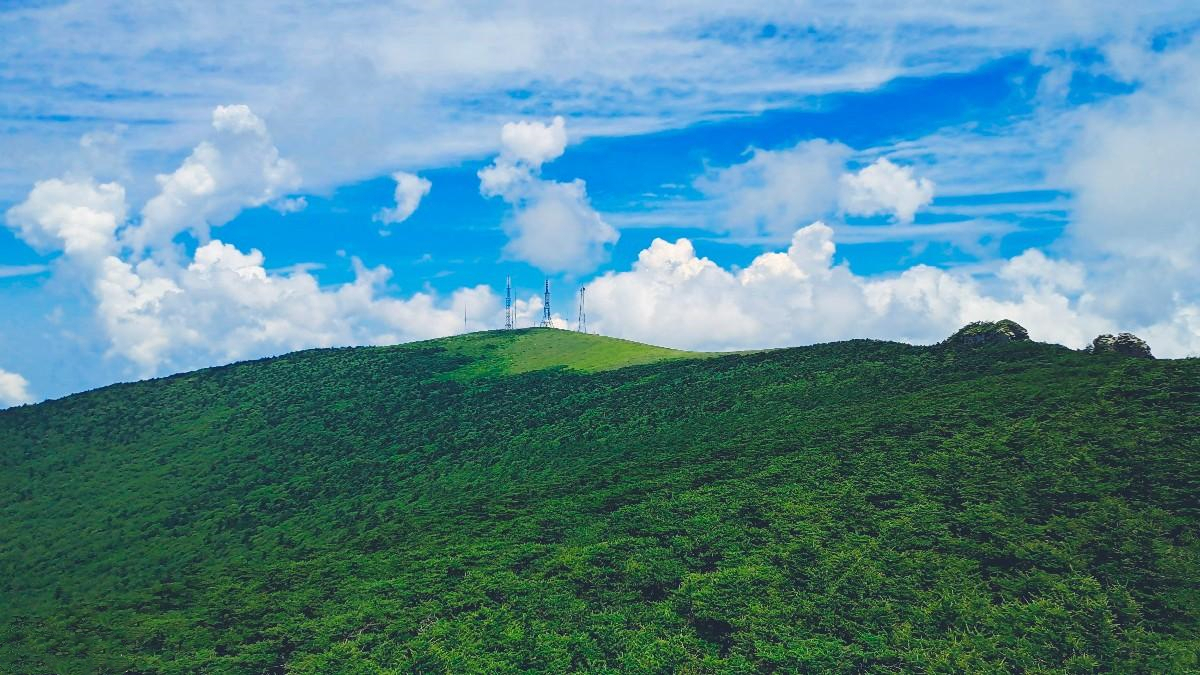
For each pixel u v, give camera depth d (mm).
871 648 29203
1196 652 25578
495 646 33219
